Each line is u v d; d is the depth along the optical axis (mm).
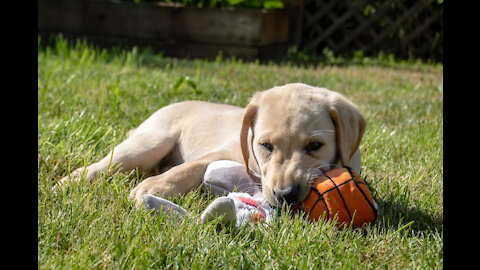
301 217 1290
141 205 1297
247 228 1266
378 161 1649
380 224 1336
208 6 3389
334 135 1374
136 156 1510
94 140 1643
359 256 1211
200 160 1460
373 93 2438
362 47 3729
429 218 1372
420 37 3652
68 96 2008
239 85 2434
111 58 3029
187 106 1626
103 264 1169
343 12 3729
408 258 1216
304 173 1315
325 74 2842
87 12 3395
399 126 1956
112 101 1979
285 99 1377
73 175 1438
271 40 3391
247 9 3215
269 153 1354
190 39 3324
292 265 1180
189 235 1232
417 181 1528
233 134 1516
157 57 3113
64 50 2998
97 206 1331
